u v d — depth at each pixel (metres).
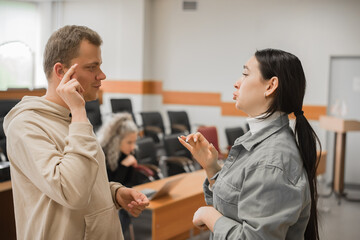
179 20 8.50
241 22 8.08
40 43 9.60
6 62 8.25
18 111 1.32
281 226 1.12
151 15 8.69
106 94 8.95
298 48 7.70
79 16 9.13
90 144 1.21
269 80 1.28
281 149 1.21
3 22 9.34
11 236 2.52
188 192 3.38
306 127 1.28
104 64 8.93
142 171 3.90
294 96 1.27
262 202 1.14
